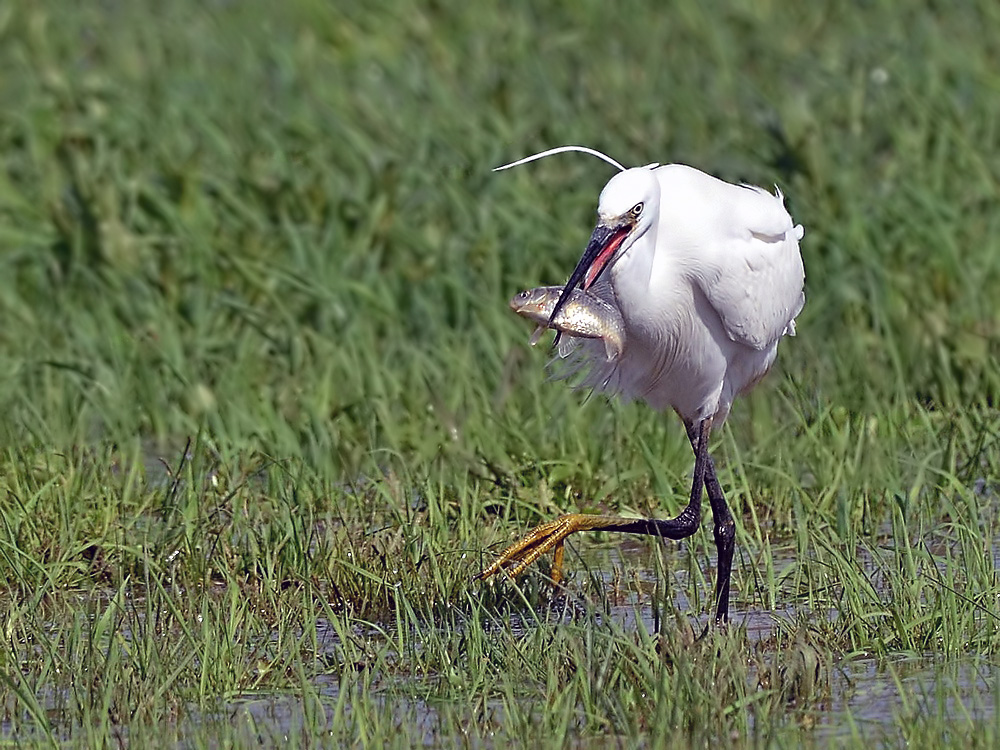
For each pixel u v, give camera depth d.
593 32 24.80
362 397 13.14
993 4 24.34
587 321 9.54
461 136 19.47
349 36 25.16
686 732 7.81
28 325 15.20
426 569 10.09
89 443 12.82
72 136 18.78
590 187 17.59
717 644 8.40
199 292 15.32
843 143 18.77
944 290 15.15
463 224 16.45
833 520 11.03
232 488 11.42
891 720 8.01
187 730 8.15
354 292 15.13
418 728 8.08
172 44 25.09
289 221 16.42
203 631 8.95
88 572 10.53
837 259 15.45
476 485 11.52
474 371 13.52
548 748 7.63
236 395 13.34
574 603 9.72
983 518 11.03
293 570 10.24
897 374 13.37
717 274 10.04
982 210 17.02
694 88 21.33
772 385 13.29
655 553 10.38
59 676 8.72
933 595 9.52
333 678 8.84
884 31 23.92
